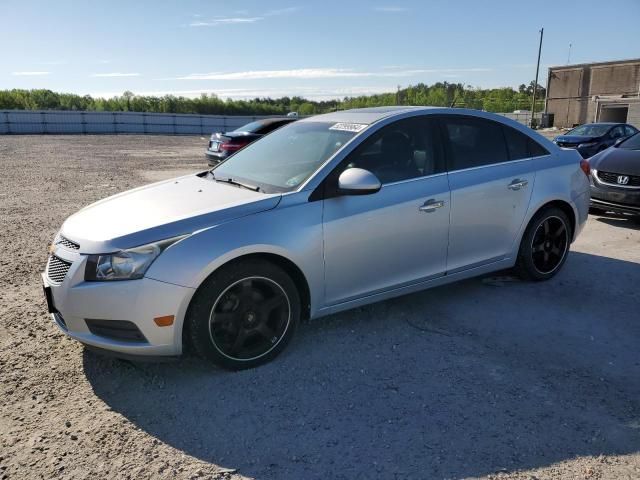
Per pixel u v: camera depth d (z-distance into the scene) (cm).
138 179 1277
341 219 365
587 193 525
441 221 413
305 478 251
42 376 339
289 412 302
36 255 601
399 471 255
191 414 300
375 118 414
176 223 325
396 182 396
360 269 381
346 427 288
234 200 354
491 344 384
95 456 265
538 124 4806
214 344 330
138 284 307
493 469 256
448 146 432
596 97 4641
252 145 479
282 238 341
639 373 346
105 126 4016
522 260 486
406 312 438
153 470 255
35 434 281
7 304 454
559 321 423
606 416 298
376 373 344
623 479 249
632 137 831
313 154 398
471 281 510
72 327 324
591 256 597
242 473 254
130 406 308
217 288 323
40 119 3812
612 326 415
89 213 371
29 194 1028
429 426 289
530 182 470
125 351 316
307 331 402
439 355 368
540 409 305
